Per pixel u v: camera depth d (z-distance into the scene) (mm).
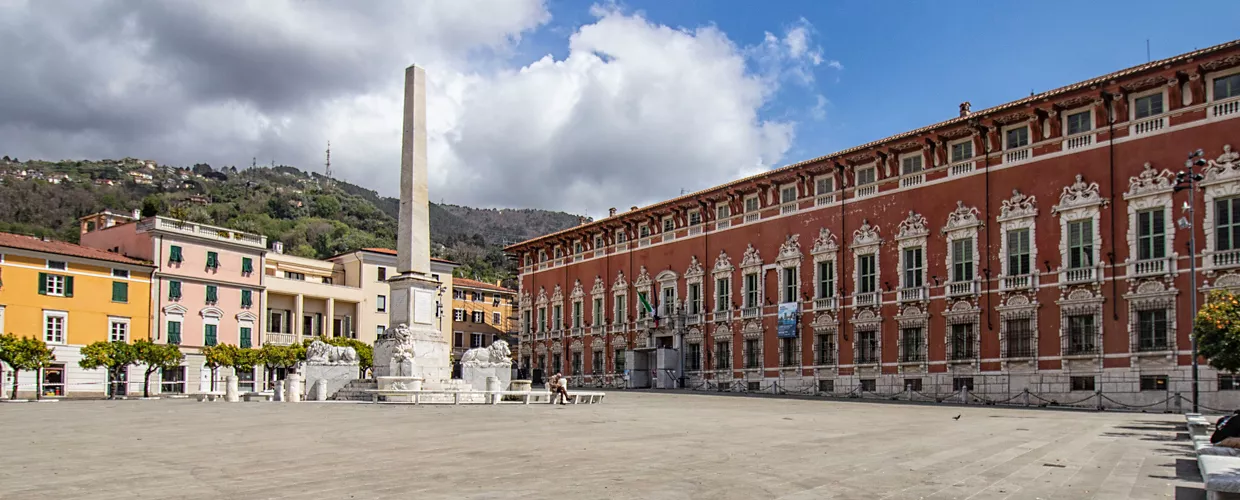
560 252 96062
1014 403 53875
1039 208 54000
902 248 61531
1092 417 38594
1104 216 50938
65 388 75562
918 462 18719
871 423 31531
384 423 28594
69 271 77000
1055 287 52781
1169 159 48500
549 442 22297
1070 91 51750
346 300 100125
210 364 77938
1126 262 49719
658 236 82750
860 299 63688
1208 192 47000
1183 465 18828
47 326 75250
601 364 88062
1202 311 31672
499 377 54438
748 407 43406
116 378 78438
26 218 155000
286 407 38594
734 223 74750
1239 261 45625
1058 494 14578
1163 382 47719
